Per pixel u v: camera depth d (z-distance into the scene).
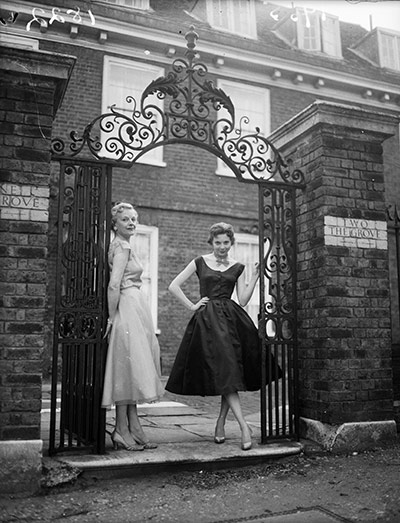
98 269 4.57
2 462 3.85
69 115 11.18
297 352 5.23
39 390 4.02
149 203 11.84
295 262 5.32
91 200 4.66
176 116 4.94
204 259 5.17
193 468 4.37
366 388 5.08
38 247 4.17
